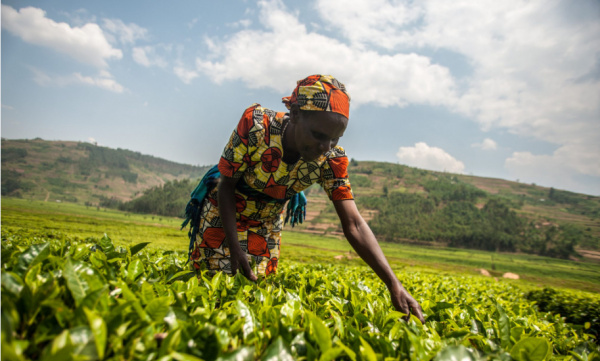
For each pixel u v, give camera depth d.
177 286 1.91
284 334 1.31
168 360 0.96
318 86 2.12
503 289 10.26
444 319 2.32
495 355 1.39
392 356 1.36
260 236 3.16
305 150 2.31
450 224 179.12
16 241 3.29
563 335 2.79
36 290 1.24
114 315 1.13
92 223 63.06
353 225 2.57
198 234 3.12
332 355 1.13
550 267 115.75
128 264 2.10
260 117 2.54
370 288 3.15
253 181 2.76
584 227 187.88
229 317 1.56
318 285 2.83
